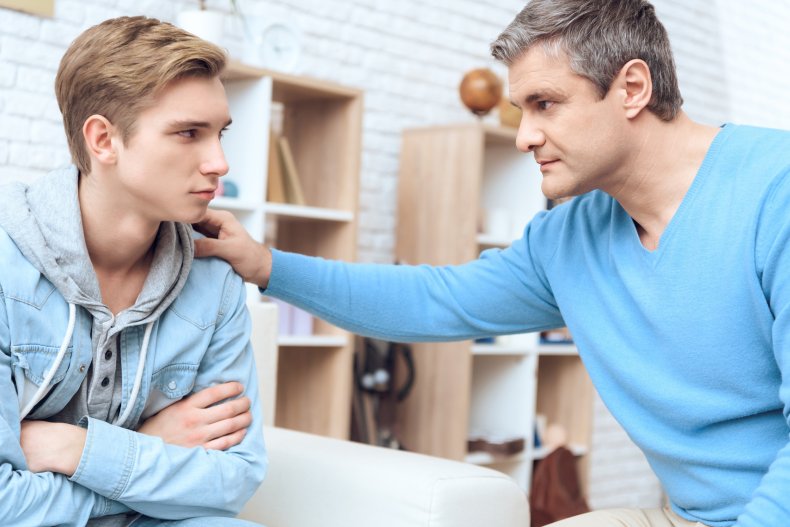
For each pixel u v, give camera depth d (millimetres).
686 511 1388
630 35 1246
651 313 1309
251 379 1364
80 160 1173
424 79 3889
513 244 1615
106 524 1230
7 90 2742
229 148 2982
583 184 1308
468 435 3650
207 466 1216
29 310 1135
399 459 1479
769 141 1254
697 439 1311
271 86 2930
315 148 3293
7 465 1087
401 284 1618
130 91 1120
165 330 1255
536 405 4094
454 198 3479
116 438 1154
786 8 5703
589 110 1254
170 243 1237
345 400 3121
